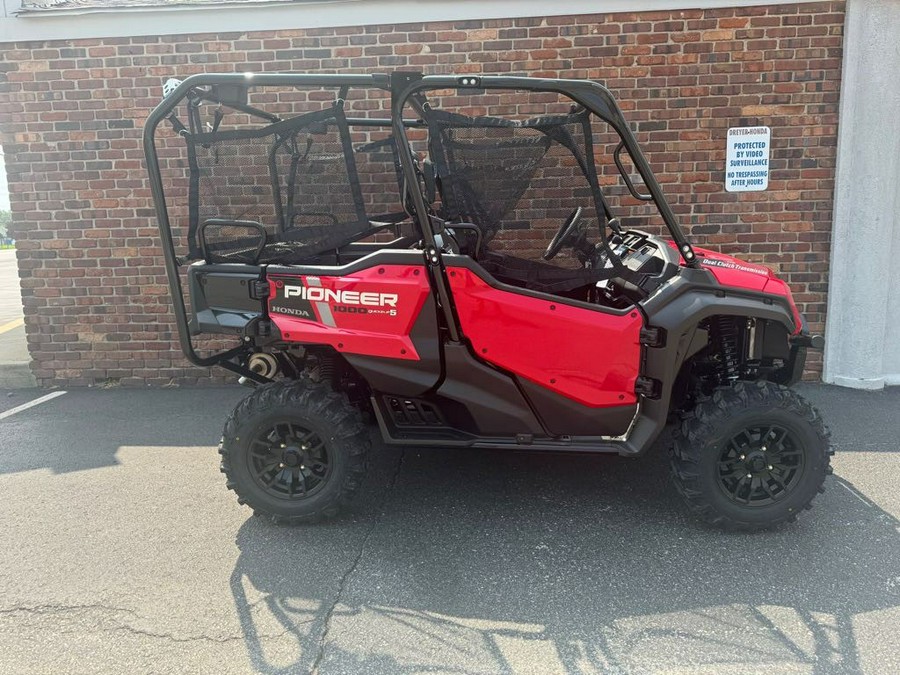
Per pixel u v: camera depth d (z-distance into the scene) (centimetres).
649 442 317
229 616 266
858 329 528
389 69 533
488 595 277
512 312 305
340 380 357
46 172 559
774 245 536
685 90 519
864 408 488
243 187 317
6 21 536
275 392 323
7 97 550
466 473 394
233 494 375
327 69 536
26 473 407
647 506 351
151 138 307
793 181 527
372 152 356
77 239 567
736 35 510
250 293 318
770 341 335
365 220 318
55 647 249
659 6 508
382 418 328
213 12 532
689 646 243
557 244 304
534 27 518
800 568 291
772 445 315
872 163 505
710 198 532
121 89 546
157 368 585
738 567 293
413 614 265
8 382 592
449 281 302
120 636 255
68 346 585
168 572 297
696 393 345
